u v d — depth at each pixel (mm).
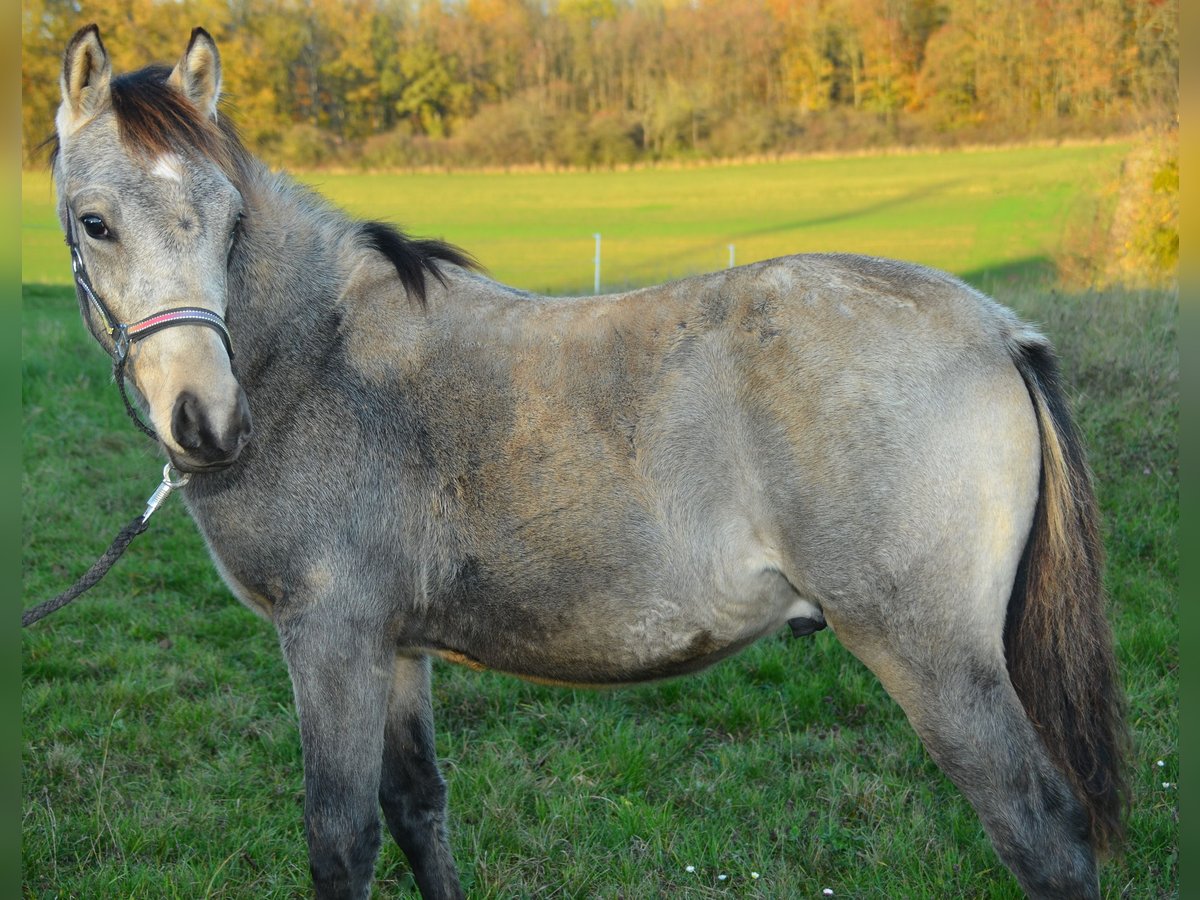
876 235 22359
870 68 31594
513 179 32031
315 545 2604
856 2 31078
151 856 3281
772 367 2465
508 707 4199
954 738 2387
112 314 2504
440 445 2617
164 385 2361
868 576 2404
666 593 2521
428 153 33188
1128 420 6297
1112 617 4449
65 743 3889
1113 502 5480
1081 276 13047
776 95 32750
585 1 33438
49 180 3066
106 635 4793
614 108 33594
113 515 6352
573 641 2623
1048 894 2316
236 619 5004
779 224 24531
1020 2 28453
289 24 31125
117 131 2471
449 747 3904
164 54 25531
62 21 23312
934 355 2434
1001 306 2596
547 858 3236
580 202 28438
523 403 2586
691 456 2482
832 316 2486
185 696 4312
